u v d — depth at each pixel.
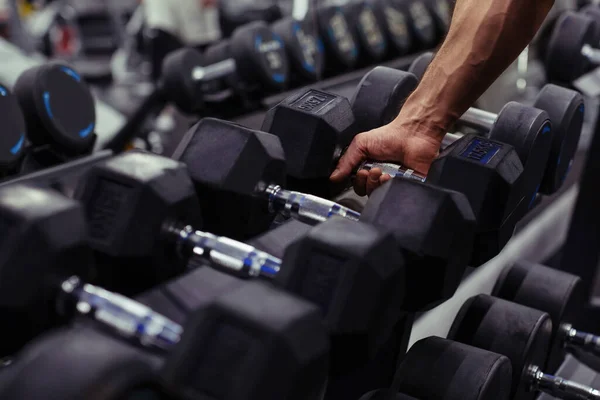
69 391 0.51
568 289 1.30
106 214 0.76
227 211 0.88
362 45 2.66
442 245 0.79
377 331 0.74
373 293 0.71
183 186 0.79
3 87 1.32
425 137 1.04
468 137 1.03
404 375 0.95
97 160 1.60
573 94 1.26
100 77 4.79
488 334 1.11
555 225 2.22
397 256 0.74
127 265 0.77
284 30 2.46
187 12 3.77
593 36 2.00
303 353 0.59
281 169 0.92
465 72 1.01
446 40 1.06
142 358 0.56
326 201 0.88
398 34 2.79
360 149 1.06
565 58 1.98
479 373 0.92
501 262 1.72
